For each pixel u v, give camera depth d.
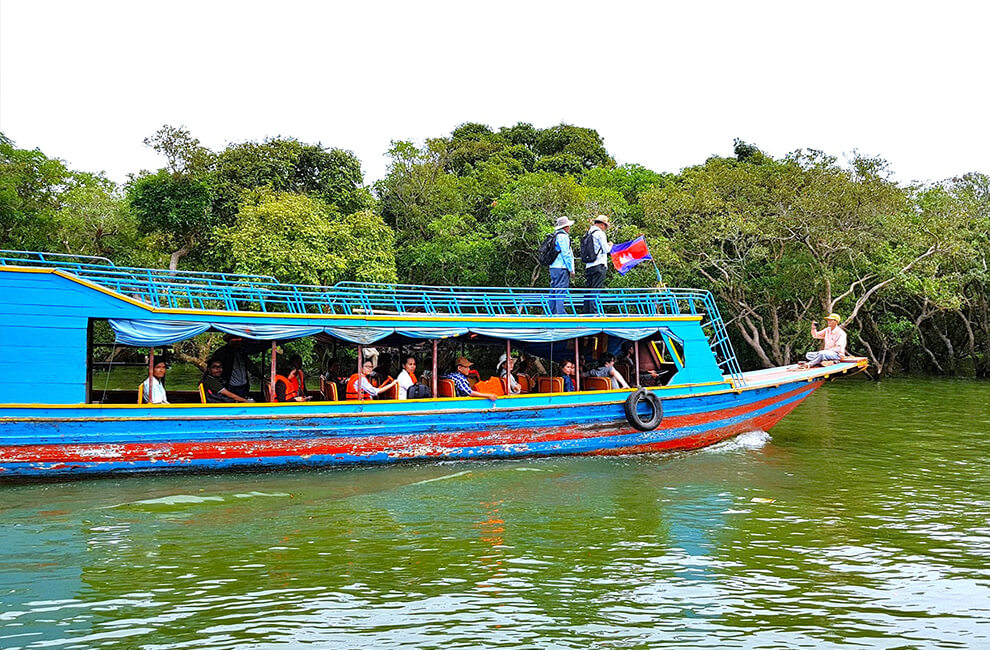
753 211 31.50
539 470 13.02
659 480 12.55
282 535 9.43
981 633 6.99
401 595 7.67
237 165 30.11
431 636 6.80
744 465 13.77
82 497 10.82
